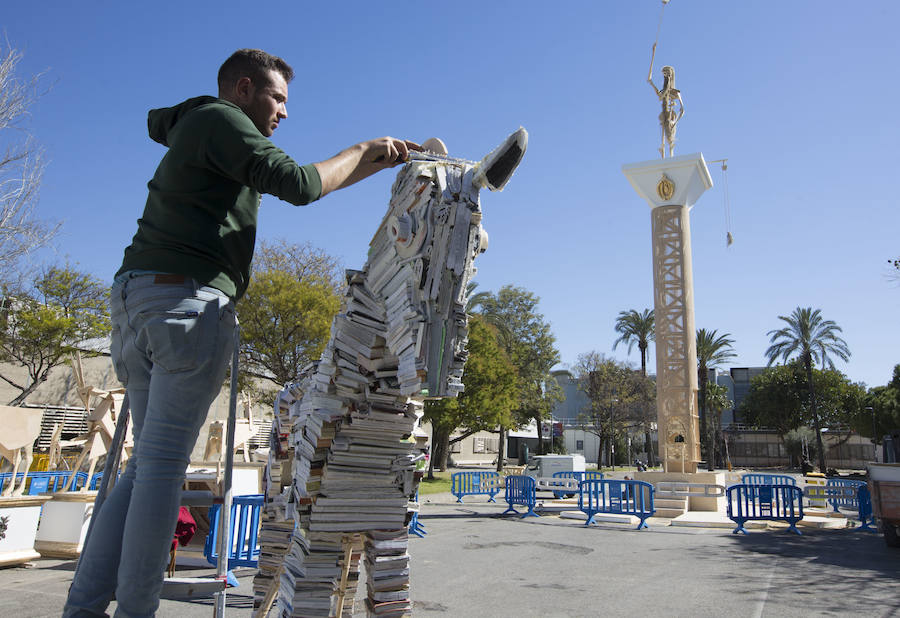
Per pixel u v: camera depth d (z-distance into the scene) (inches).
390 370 88.0
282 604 91.7
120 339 75.7
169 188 73.9
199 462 361.1
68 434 920.9
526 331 1897.1
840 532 496.1
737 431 2753.4
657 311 717.3
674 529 514.6
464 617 203.5
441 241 74.5
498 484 820.6
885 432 2207.2
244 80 87.3
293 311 906.1
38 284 879.1
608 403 2052.2
